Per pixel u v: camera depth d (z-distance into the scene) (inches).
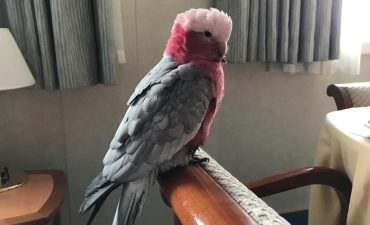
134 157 26.4
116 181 26.7
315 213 45.0
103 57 49.6
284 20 57.6
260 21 57.2
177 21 30.1
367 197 32.7
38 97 54.9
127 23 56.4
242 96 65.7
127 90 58.5
